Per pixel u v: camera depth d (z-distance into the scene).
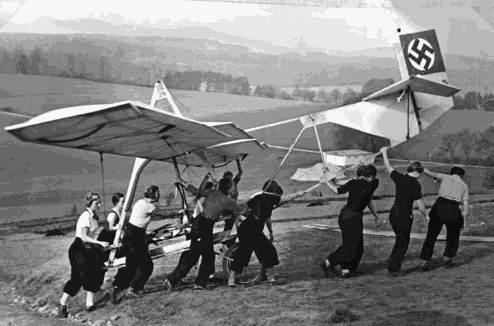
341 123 13.74
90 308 9.09
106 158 12.70
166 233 10.05
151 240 9.84
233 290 9.04
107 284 10.17
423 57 14.02
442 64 14.04
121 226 9.58
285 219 13.22
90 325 8.52
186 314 8.23
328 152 13.67
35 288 10.64
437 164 13.91
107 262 9.56
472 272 9.32
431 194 13.87
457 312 7.34
